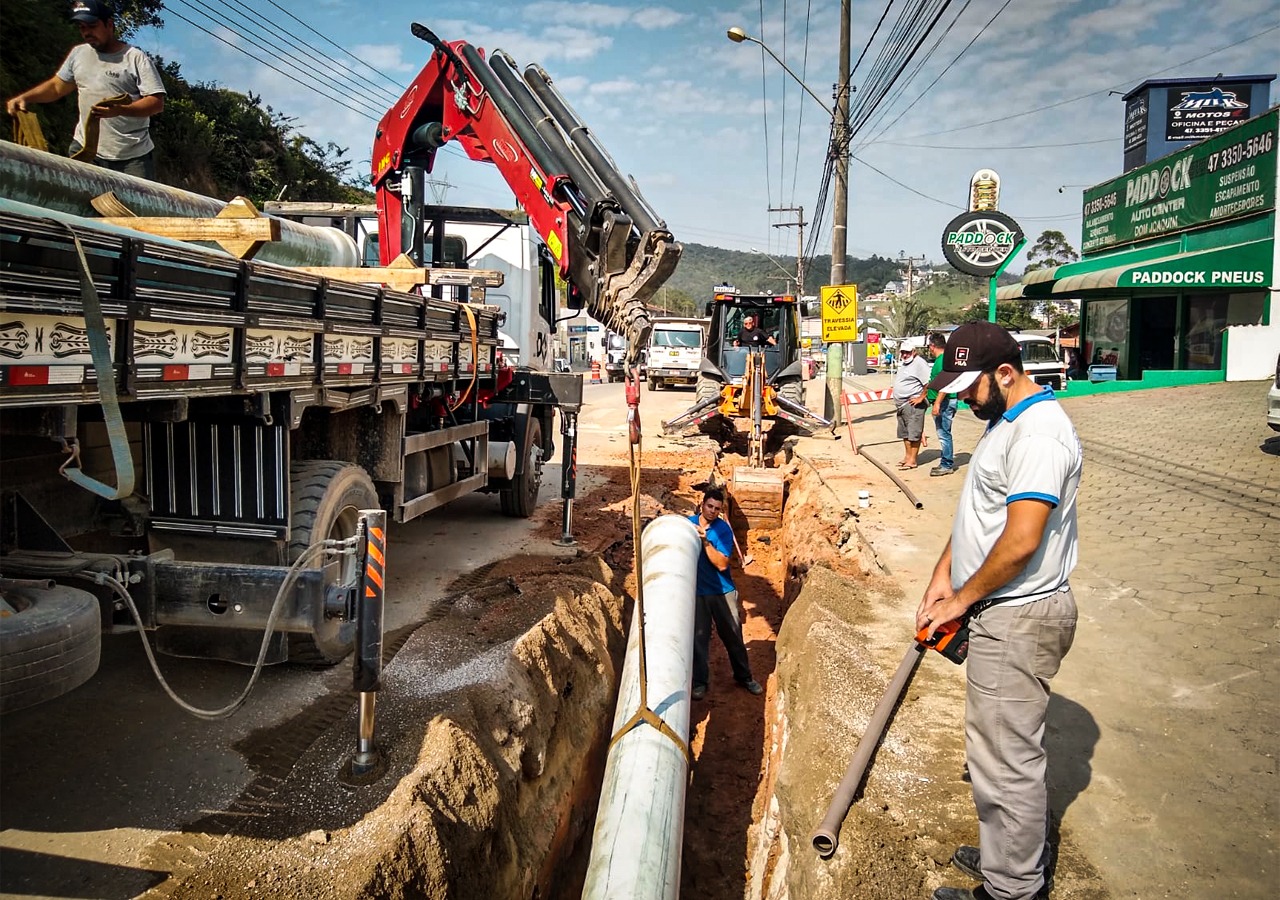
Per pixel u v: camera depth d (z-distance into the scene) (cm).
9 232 252
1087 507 839
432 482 680
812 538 844
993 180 1575
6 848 317
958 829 344
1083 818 343
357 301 500
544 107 693
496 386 816
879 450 1361
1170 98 2498
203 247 388
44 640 279
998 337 285
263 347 401
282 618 385
